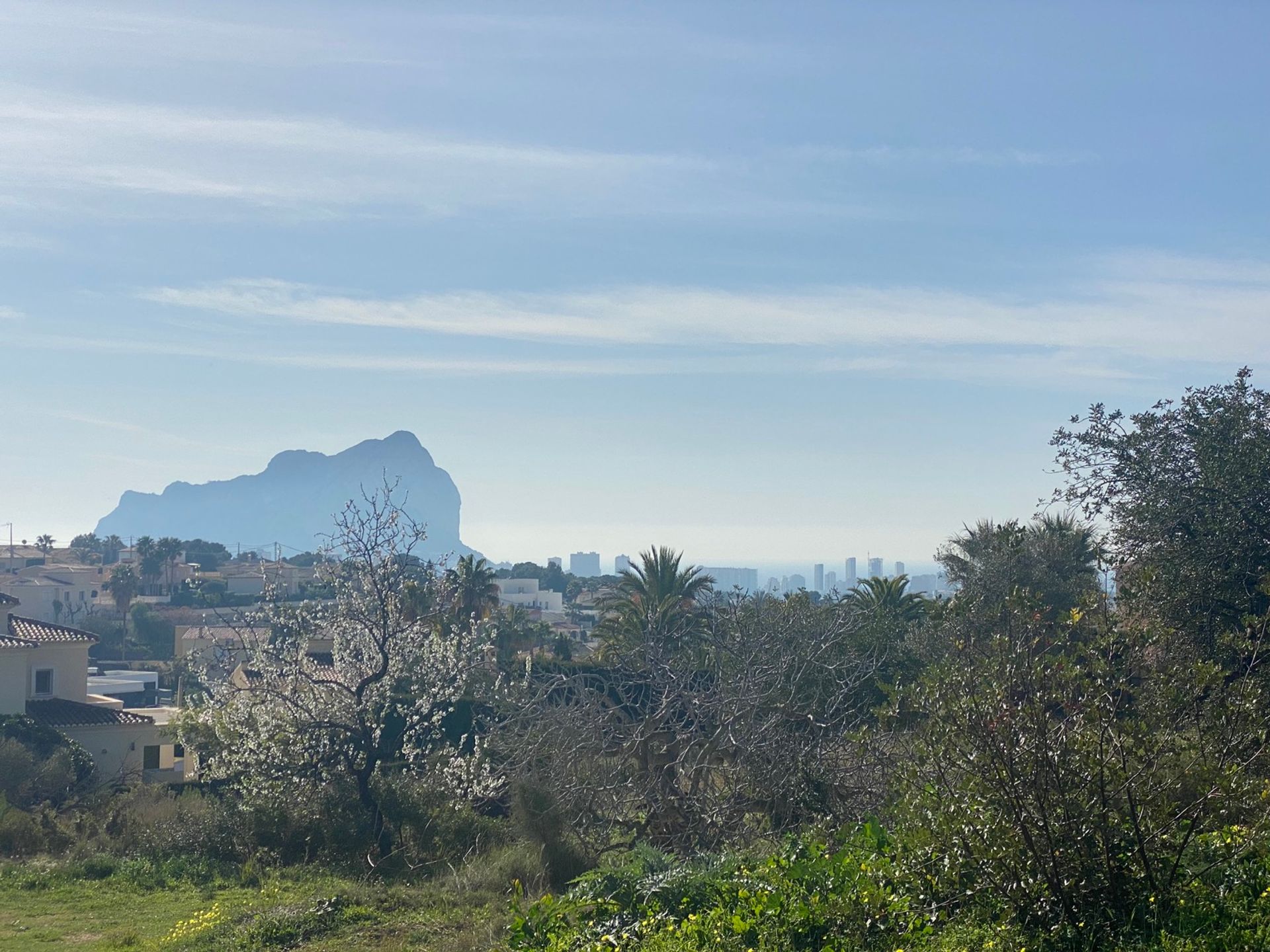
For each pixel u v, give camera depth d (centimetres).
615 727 1557
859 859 877
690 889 934
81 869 1511
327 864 1658
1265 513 1255
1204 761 705
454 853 1667
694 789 1448
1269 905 659
